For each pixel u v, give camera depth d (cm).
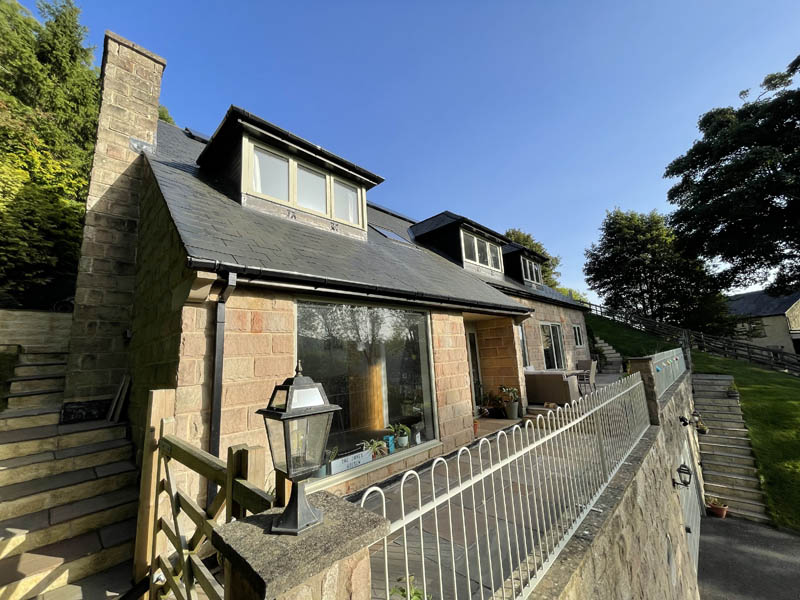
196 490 284
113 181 528
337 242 574
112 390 482
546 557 247
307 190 612
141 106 580
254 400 333
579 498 319
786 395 1262
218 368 308
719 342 1986
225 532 110
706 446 1119
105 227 510
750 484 991
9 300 629
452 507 349
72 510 303
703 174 1994
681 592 534
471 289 739
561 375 814
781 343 2798
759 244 1791
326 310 421
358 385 444
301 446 115
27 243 636
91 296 482
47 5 1155
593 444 380
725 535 890
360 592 117
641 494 431
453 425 558
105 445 389
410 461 471
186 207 400
